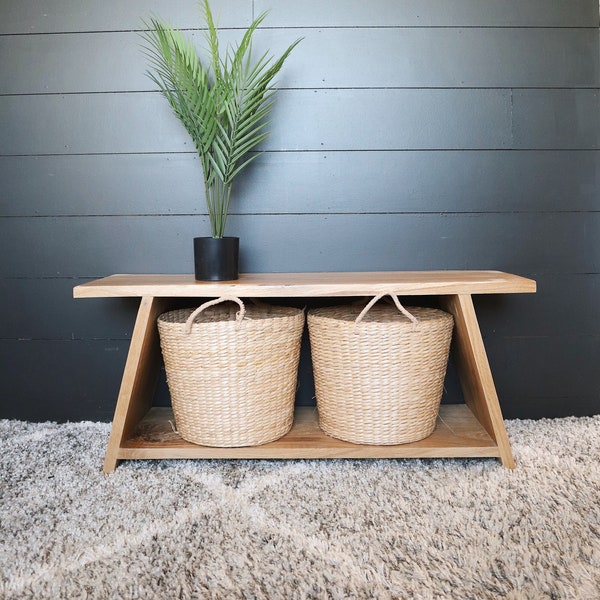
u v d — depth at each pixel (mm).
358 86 1685
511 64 1686
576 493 1234
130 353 1376
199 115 1396
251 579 940
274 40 1668
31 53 1675
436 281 1377
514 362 1771
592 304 1757
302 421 1614
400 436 1408
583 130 1705
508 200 1719
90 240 1729
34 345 1763
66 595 907
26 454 1484
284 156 1700
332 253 1729
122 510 1175
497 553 1007
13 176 1709
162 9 1666
